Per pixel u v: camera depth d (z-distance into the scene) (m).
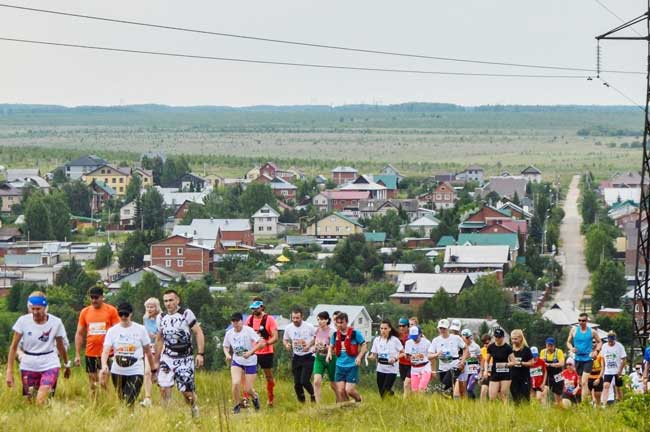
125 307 34.09
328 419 36.44
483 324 99.12
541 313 133.00
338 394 40.66
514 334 41.53
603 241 188.62
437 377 48.19
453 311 133.50
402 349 42.25
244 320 42.34
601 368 46.34
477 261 184.62
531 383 45.31
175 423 31.06
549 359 46.62
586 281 177.75
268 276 177.75
